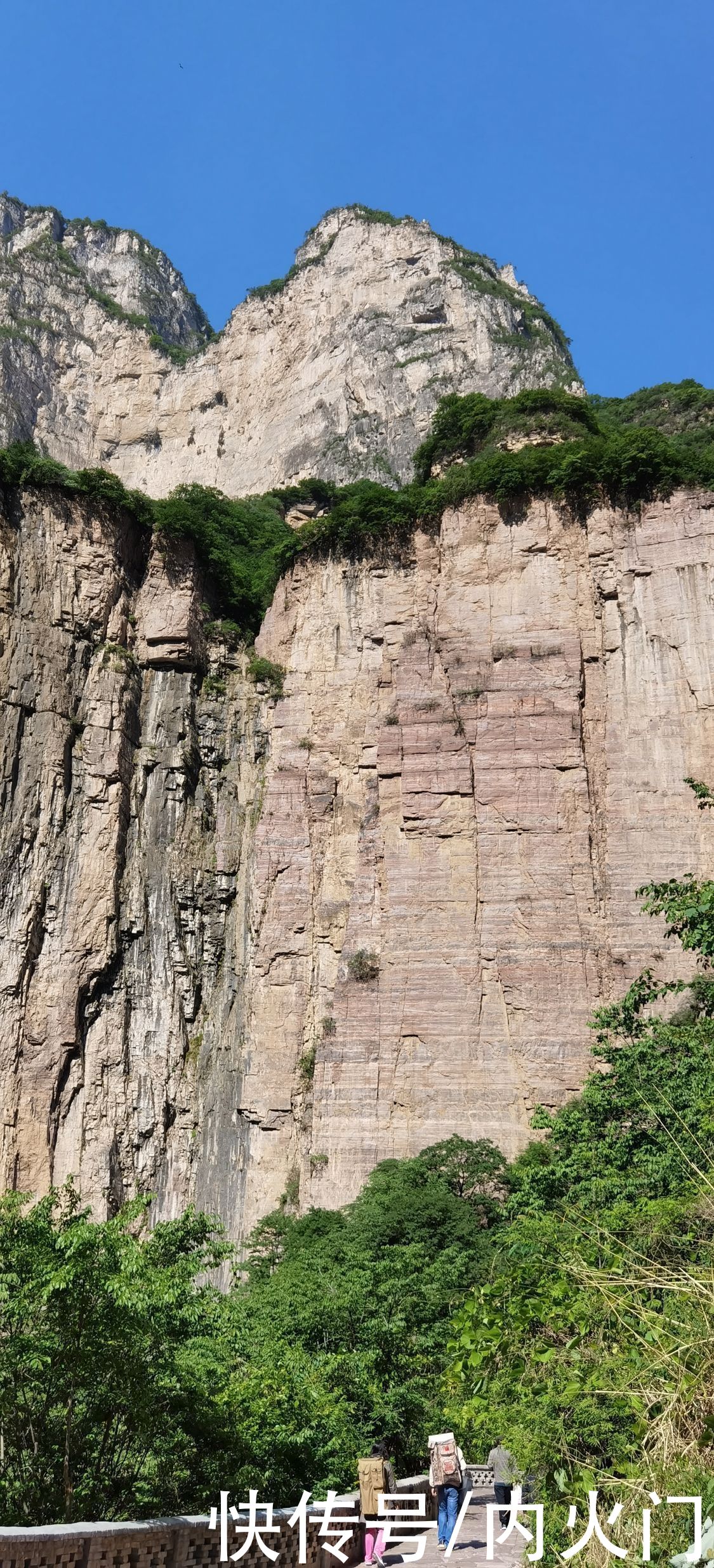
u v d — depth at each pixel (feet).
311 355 394.52
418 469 237.04
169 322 495.41
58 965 213.05
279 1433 69.15
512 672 199.82
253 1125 199.31
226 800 230.89
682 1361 45.55
